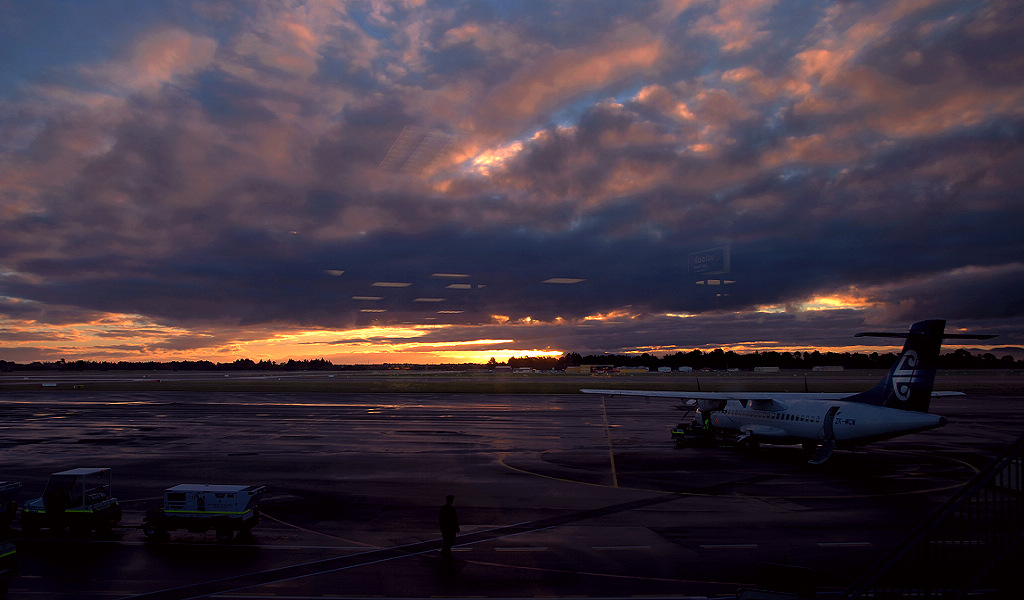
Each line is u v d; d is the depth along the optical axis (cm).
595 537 2375
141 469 3747
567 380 14938
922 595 1588
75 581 1903
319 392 11169
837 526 2525
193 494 2334
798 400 4178
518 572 1986
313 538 2369
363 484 3338
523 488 3247
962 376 16612
